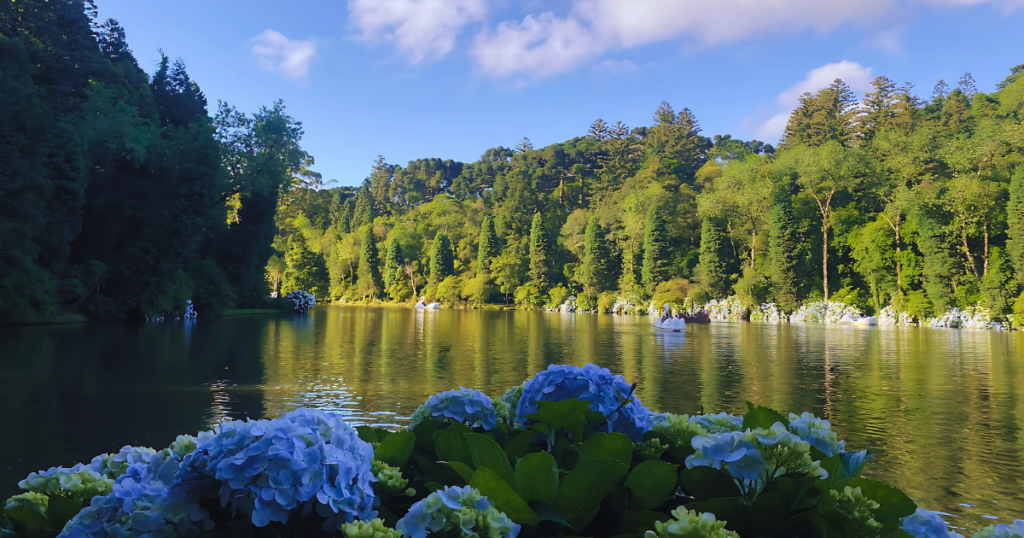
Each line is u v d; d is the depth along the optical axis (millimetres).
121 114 26547
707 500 1559
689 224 67062
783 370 14289
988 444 6996
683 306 54875
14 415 7789
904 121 61938
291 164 40031
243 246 40594
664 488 1604
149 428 7117
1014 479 5605
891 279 46656
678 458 1984
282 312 46281
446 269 83812
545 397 2100
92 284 26594
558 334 27156
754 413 1971
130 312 29703
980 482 5520
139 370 12312
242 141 38375
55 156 23438
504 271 75688
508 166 122875
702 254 56531
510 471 1659
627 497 1693
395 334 25844
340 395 9664
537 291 72438
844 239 51438
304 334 24375
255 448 1383
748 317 52438
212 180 30828
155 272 28812
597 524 1749
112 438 6602
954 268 41312
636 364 15359
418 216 109938
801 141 71562
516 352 18062
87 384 10438
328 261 94438
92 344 17516
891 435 7469
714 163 87875
